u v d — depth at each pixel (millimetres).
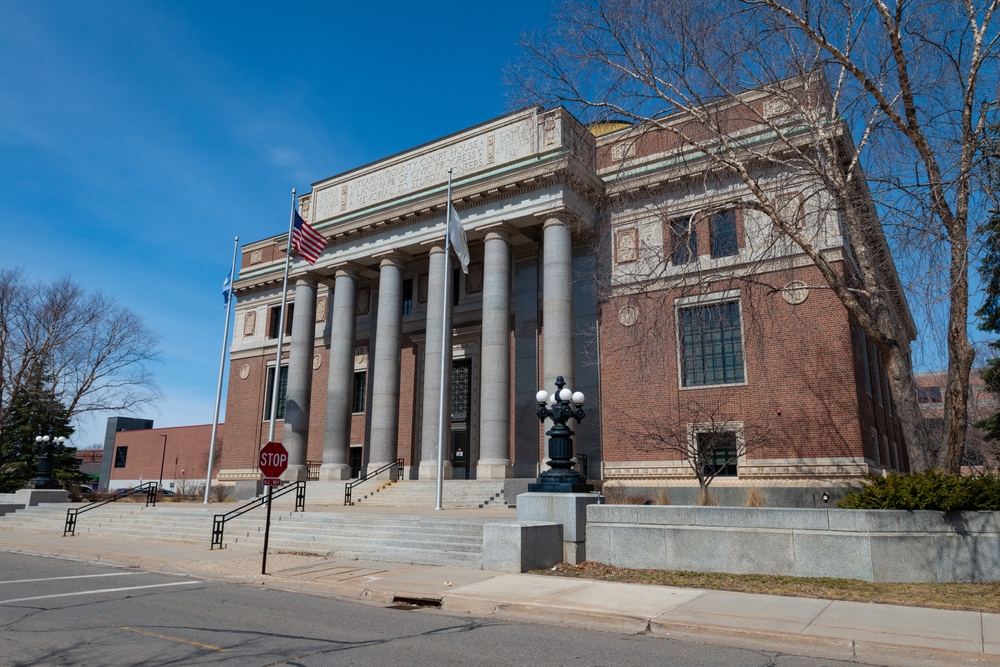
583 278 31578
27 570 15953
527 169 30266
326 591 13109
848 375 25031
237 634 8992
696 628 9383
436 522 19062
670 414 28266
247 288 47219
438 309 32438
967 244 13078
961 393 15086
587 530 15234
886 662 8086
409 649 8258
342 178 38469
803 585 12203
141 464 73375
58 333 50625
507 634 9242
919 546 12594
